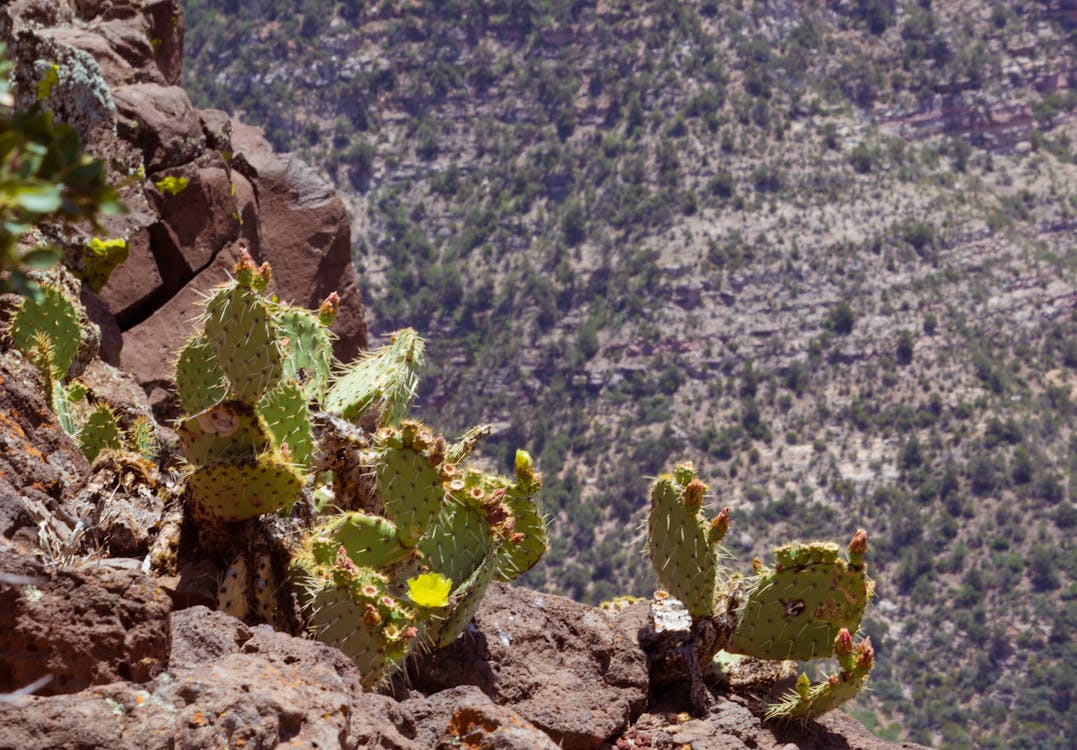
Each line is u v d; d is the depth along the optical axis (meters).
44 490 4.17
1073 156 167.38
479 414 131.00
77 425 5.23
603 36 153.50
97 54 8.78
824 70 164.88
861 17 173.62
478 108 154.25
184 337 8.37
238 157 10.14
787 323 132.62
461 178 149.62
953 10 177.75
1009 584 108.38
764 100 150.25
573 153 148.62
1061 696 100.38
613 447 124.81
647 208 141.50
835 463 120.44
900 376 128.88
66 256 7.38
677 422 126.12
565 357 131.75
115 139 7.88
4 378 4.46
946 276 136.88
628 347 132.25
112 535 4.18
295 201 10.17
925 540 114.19
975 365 128.25
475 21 156.50
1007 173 165.25
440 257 143.25
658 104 150.25
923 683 103.62
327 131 154.62
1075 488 116.25
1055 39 175.75
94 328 5.89
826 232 139.12
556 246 141.00
